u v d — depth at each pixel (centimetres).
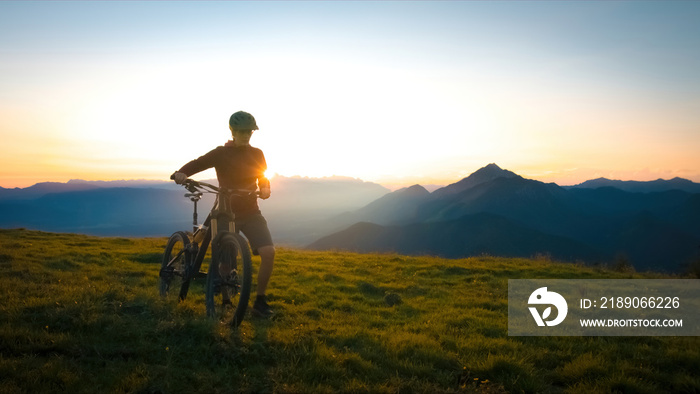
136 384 374
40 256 1152
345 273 1212
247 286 517
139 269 1045
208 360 446
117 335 487
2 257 1055
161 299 660
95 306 569
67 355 434
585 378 446
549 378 463
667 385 442
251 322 582
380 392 389
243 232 597
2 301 599
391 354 495
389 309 770
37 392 347
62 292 675
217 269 573
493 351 530
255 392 384
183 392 372
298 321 611
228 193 577
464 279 1219
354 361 456
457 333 611
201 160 574
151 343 472
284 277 1041
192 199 644
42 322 512
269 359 460
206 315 573
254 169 588
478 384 432
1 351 428
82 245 1603
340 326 610
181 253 690
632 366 477
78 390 358
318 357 462
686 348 564
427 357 483
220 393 377
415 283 1077
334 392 387
